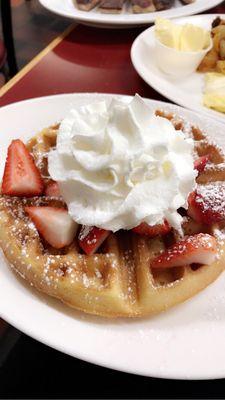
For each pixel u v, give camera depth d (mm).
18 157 479
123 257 455
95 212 430
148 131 446
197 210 458
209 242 433
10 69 1004
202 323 425
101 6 883
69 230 440
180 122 538
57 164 451
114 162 433
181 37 716
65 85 687
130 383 432
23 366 444
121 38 810
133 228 446
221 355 396
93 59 748
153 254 452
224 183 492
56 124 542
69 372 440
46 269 418
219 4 937
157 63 726
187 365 386
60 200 462
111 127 443
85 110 477
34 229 445
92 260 432
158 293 418
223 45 734
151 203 429
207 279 440
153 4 919
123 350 391
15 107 567
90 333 399
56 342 386
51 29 1073
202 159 497
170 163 438
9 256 434
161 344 401
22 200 469
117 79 709
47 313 406
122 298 415
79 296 411
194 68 726
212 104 655
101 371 440
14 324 394
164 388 428
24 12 1136
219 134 567
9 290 417
